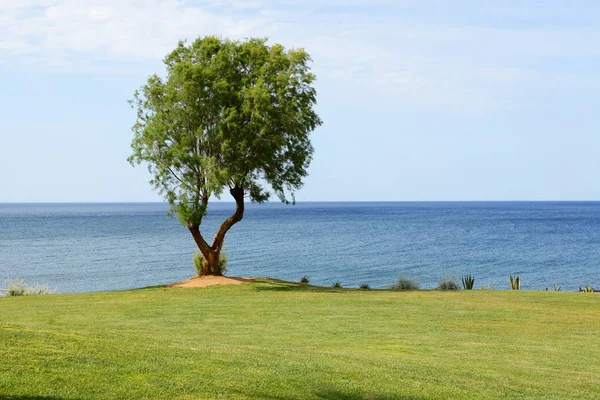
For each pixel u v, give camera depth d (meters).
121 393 9.27
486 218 197.75
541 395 11.27
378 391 10.65
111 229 130.00
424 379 11.80
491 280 51.16
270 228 133.62
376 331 18.44
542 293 29.08
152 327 18.75
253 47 32.81
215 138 31.44
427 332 18.45
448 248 81.06
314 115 33.12
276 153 33.19
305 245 85.44
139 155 31.84
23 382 9.35
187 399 9.27
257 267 59.00
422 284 47.75
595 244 88.75
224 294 28.70
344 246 83.88
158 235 108.88
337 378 11.29
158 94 32.62
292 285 33.16
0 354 10.73
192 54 33.25
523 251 77.12
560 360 14.76
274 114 31.70
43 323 19.38
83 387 9.40
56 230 125.88
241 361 12.03
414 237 102.75
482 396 10.87
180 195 32.19
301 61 32.56
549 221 172.62
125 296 28.08
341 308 23.66
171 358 11.69
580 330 19.23
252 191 33.84
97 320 20.45
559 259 67.75
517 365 13.98
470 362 14.09
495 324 20.12
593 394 11.59
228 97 31.59
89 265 60.50
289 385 10.54
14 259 66.12
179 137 31.97
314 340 16.72
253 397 9.71
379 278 51.28
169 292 29.59
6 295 31.45
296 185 34.03
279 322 20.14
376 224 153.75
